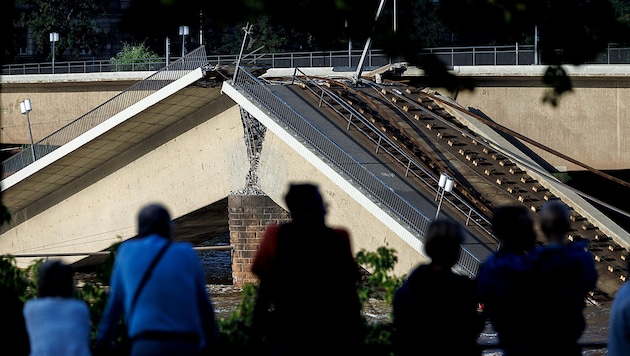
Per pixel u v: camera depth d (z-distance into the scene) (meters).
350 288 12.56
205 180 60.38
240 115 57.53
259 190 56.78
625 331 11.66
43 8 139.50
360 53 77.38
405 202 47.28
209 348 11.93
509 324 12.49
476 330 12.56
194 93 57.31
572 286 12.55
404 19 15.54
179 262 11.52
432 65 14.87
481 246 46.72
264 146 56.09
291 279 12.35
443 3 15.41
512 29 15.44
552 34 15.84
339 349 12.41
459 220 48.84
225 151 58.75
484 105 67.75
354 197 49.06
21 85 98.75
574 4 15.55
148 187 63.47
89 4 142.25
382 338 15.36
